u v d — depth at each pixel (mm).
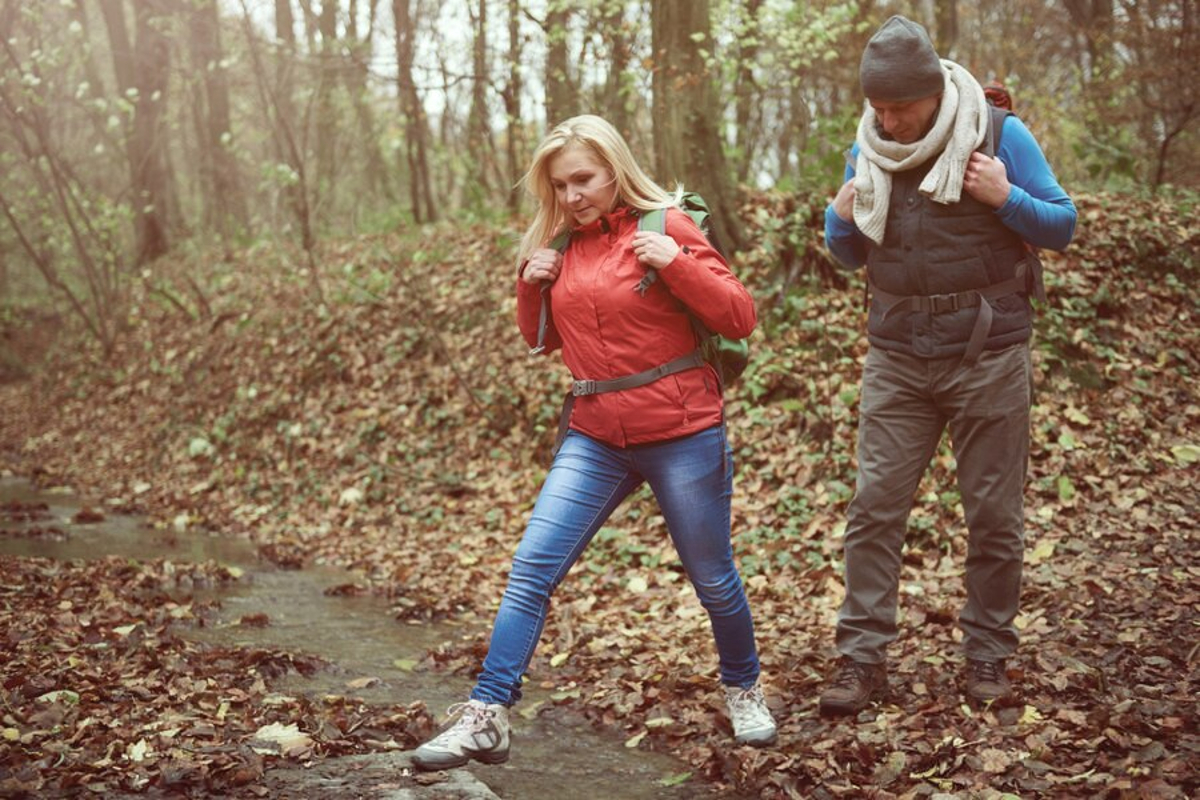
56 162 14141
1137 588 4387
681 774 3316
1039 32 16609
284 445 9023
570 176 3057
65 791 2826
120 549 6613
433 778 3008
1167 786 2773
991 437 3492
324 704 3785
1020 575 3584
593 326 3070
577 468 3168
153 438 10477
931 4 14820
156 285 14734
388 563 6383
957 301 3461
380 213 16188
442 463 7969
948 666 3891
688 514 3143
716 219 8305
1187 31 11367
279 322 11141
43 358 16281
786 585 5102
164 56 14641
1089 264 7613
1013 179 3426
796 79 10891
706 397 3135
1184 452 5852
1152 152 12406
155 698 3594
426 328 9469
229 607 5293
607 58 9383
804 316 7465
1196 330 7227
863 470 3641
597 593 5430
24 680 3633
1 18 10953
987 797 2854
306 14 12297
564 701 3998
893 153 3428
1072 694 3514
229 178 16766
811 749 3307
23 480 9898
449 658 4492
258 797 2861
